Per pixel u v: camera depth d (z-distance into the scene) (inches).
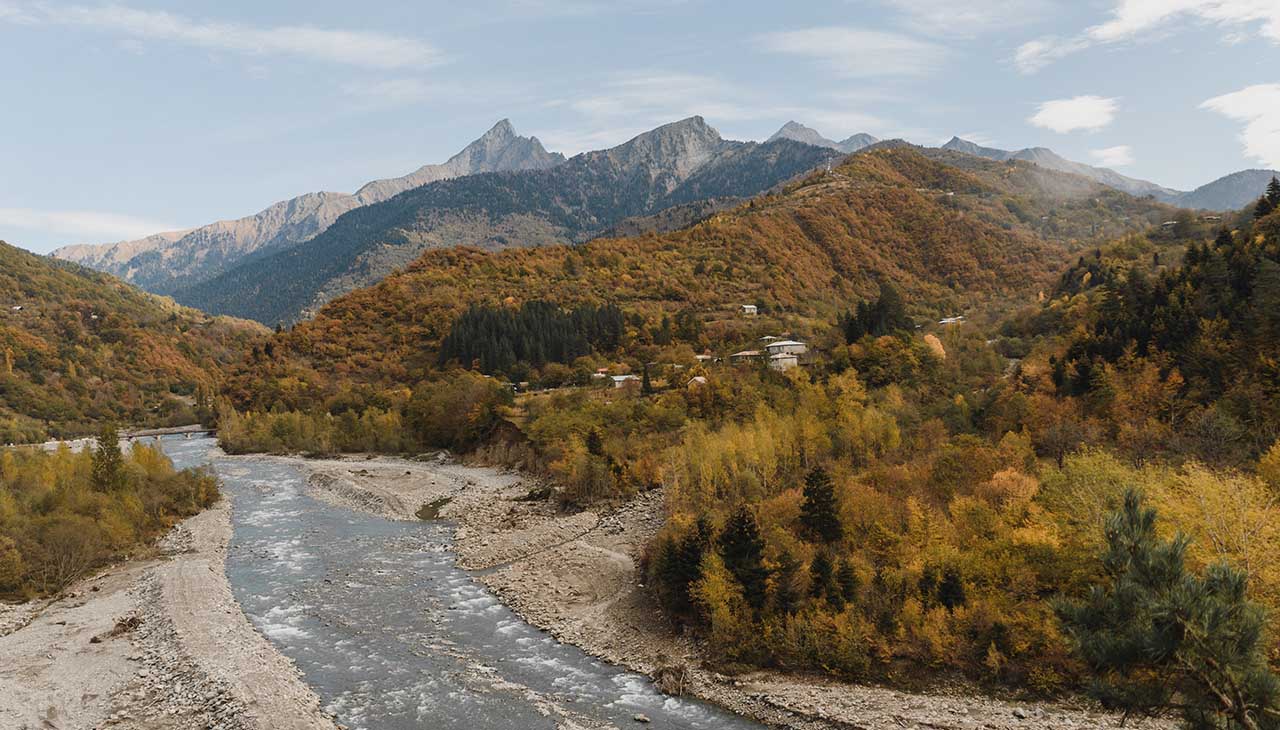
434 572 3157.0
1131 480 2269.9
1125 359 3659.0
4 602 2733.8
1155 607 788.0
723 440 3619.6
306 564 3284.9
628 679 2154.3
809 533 2714.1
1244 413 2888.8
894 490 2974.9
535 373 7224.4
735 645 2217.0
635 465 4089.6
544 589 2837.1
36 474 3919.8
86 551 3107.8
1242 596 810.8
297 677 2143.2
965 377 5216.5
